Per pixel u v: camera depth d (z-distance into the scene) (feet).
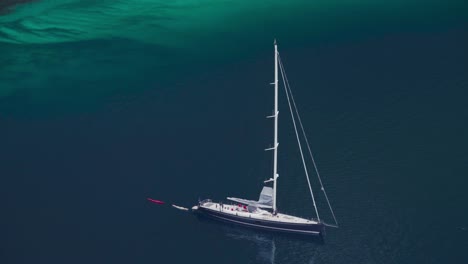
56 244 266.57
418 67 379.35
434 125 328.70
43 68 399.44
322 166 304.50
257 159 312.91
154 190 295.69
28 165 314.35
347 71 380.37
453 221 266.16
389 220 270.05
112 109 357.61
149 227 275.80
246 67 390.63
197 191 294.25
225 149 321.32
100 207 286.87
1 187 299.58
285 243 265.75
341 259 254.88
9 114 355.36
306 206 281.95
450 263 246.88
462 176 291.38
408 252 254.06
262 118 343.26
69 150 324.80
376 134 324.60
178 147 323.98
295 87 368.07
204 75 384.88
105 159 317.22
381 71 378.32
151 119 347.36
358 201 281.95
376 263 250.98
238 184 297.74
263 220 270.67
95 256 260.21
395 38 409.08
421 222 267.18
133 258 259.19
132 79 384.88
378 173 297.33
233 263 256.52
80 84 382.01
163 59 403.75
